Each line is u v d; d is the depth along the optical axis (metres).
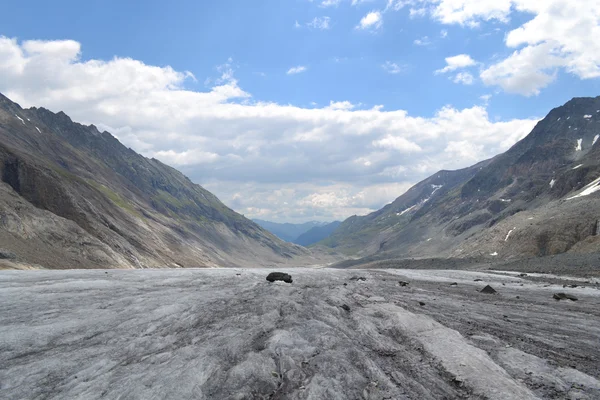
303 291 30.95
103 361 14.29
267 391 12.00
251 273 55.78
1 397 11.68
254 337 16.70
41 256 71.94
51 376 13.13
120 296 27.59
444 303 28.55
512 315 24.17
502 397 10.84
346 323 19.91
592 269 63.56
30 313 21.53
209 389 11.79
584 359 15.02
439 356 14.59
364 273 68.69
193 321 19.92
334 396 11.27
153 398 10.96
